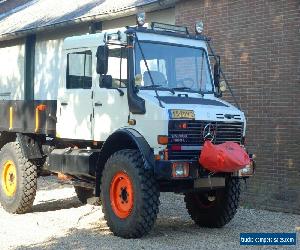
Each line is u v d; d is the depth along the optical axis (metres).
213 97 8.88
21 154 9.89
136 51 8.28
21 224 8.94
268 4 10.97
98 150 8.71
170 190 8.09
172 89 8.46
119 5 14.98
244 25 11.44
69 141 9.38
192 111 7.92
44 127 9.55
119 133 8.02
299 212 10.30
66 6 19.16
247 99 11.34
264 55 11.03
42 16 19.30
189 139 7.89
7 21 21.55
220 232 8.62
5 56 20.42
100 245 7.51
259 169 11.04
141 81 8.18
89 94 8.75
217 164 7.61
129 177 7.79
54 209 10.39
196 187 7.87
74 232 8.34
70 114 9.08
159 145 7.71
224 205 8.73
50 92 18.03
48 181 13.79
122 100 8.24
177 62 8.68
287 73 10.60
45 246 7.46
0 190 10.16
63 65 9.27
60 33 17.53
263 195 10.94
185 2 12.73
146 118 7.89
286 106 10.61
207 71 9.00
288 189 10.53
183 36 8.89
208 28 12.21
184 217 9.84
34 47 18.84
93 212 10.04
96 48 8.68
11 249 7.32
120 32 8.35
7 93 20.23
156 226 9.01
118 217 7.98
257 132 11.12
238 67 11.54
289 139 10.55
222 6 11.91
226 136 8.27
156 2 13.00
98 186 8.48
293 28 10.52
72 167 8.91
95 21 15.37
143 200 7.63
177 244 7.67
